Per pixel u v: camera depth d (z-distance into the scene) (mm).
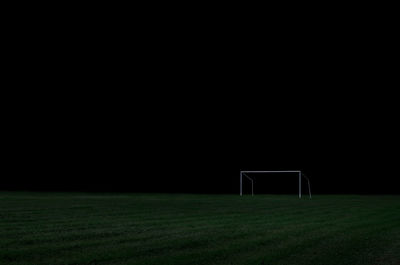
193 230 7754
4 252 5477
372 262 5125
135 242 6344
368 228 8289
